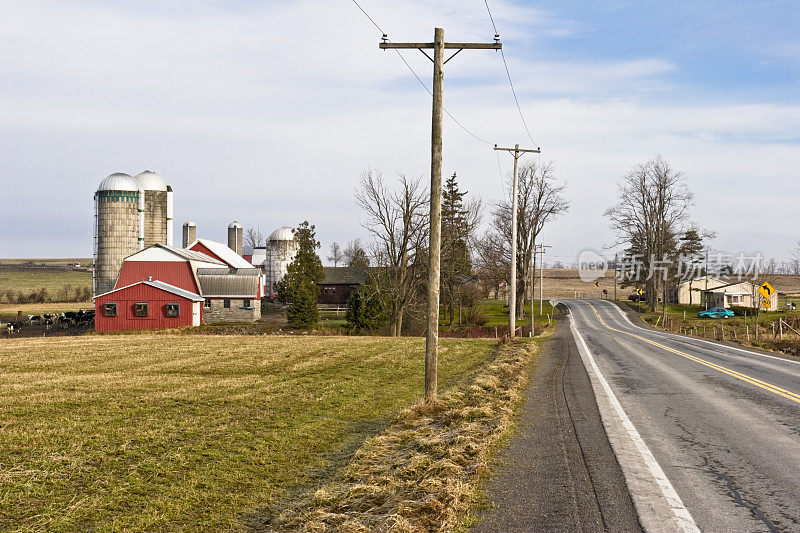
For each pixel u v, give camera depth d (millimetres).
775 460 8484
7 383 19281
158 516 8023
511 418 11664
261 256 125938
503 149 36156
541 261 64375
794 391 14852
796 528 6020
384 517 7066
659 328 63000
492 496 7094
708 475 7781
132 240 70938
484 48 13930
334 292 87562
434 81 13867
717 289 85625
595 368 20312
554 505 6719
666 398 13852
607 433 10180
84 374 22391
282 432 12898
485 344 34250
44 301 101188
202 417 14117
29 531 7301
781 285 120750
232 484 9523
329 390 18594
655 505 6668
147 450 11039
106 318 55719
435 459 9320
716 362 22203
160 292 56156
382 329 54094
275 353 29703
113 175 70875
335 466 10742
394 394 17984
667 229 80125
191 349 31766
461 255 61656
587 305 92312
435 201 14055
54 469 9680
